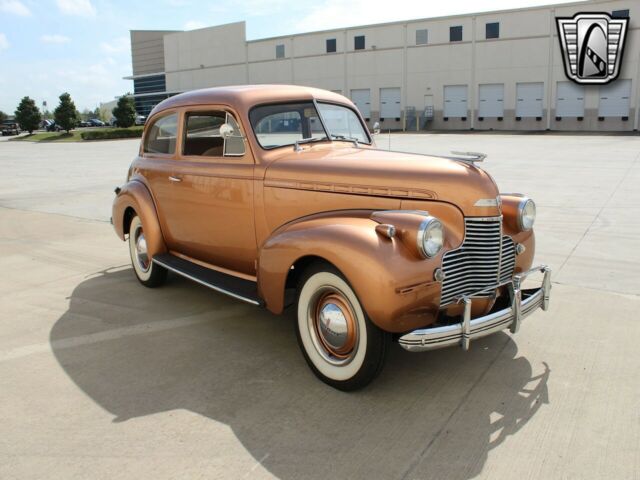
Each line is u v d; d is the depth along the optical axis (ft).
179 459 9.02
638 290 16.81
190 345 13.57
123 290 18.02
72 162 73.56
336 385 11.18
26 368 12.45
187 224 15.76
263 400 10.87
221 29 168.66
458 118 135.44
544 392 10.96
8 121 234.99
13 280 19.39
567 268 19.16
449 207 10.96
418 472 8.58
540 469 8.60
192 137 15.43
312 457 9.01
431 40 134.82
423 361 12.44
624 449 9.07
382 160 12.07
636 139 89.51
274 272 11.59
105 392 11.32
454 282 10.88
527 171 45.98
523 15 122.42
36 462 9.00
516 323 10.99
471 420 10.02
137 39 249.34
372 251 9.98
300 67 155.63
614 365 12.04
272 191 13.07
